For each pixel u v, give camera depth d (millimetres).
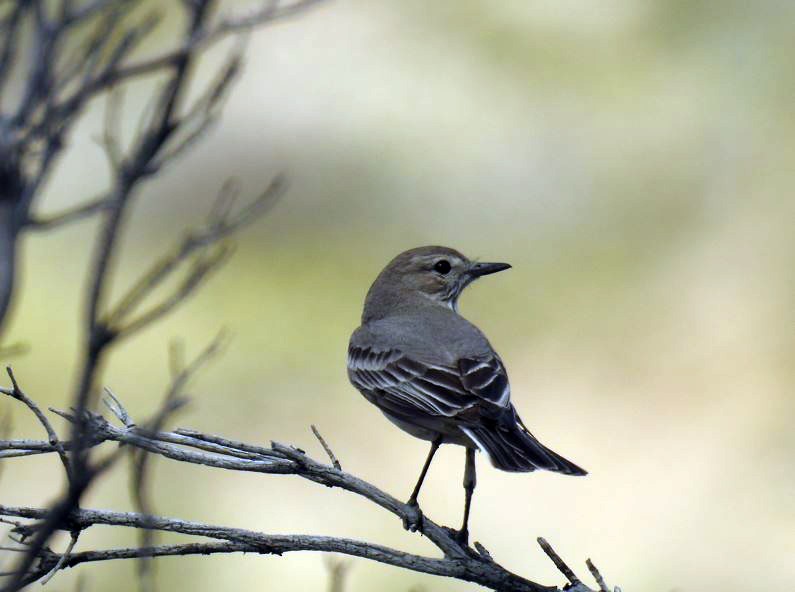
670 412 18031
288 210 18969
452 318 10227
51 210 17766
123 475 12836
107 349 4129
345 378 17062
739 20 19719
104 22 5230
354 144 19625
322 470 7598
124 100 18453
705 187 19578
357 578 13672
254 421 16453
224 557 13531
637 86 19656
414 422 9289
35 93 4391
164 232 18516
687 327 18766
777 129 19469
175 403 4793
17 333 15906
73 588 12789
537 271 19234
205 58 19391
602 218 19484
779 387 17922
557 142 19766
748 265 19047
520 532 15617
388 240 19125
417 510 7676
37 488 14320
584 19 20000
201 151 19156
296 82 19812
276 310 17656
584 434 17734
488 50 19938
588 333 18812
